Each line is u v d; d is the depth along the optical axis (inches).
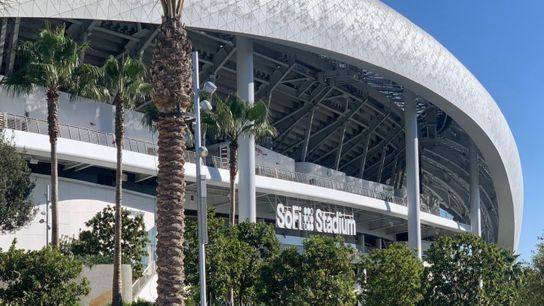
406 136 2518.5
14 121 1483.8
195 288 1163.3
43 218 1572.3
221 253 1187.9
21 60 1596.9
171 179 685.3
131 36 1820.9
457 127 3073.3
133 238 1339.8
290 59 2269.9
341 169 3324.3
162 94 692.1
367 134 3043.8
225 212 2283.5
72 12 1502.2
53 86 1205.1
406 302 1270.9
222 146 2082.9
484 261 1338.6
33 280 858.8
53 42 1197.7
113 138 1710.1
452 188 3956.7
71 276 892.6
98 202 1708.9
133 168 1726.1
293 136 2812.5
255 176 2027.6
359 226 3024.1
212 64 2084.2
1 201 1173.7
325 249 1123.9
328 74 2425.0
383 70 2218.3
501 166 2947.8
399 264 1279.5
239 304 1278.3
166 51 700.0
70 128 1608.0
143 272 1360.7
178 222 681.6
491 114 2733.8
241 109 1596.9
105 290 1189.1
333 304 1103.0
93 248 1337.4
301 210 2276.1
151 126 1583.4
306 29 1957.4
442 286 1332.4
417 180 2498.8
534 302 1071.6
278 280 1137.4
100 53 1907.0
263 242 1326.3
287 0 1918.1
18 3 1419.8
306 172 2573.8
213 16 1752.0
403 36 2274.9
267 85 2333.9
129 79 1262.3
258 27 1847.9
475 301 1317.7
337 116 2827.3
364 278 1298.0
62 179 1637.6
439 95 2420.0
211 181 1903.3
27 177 1275.8
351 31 2081.7
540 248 1096.2
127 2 1582.2
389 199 2691.9
